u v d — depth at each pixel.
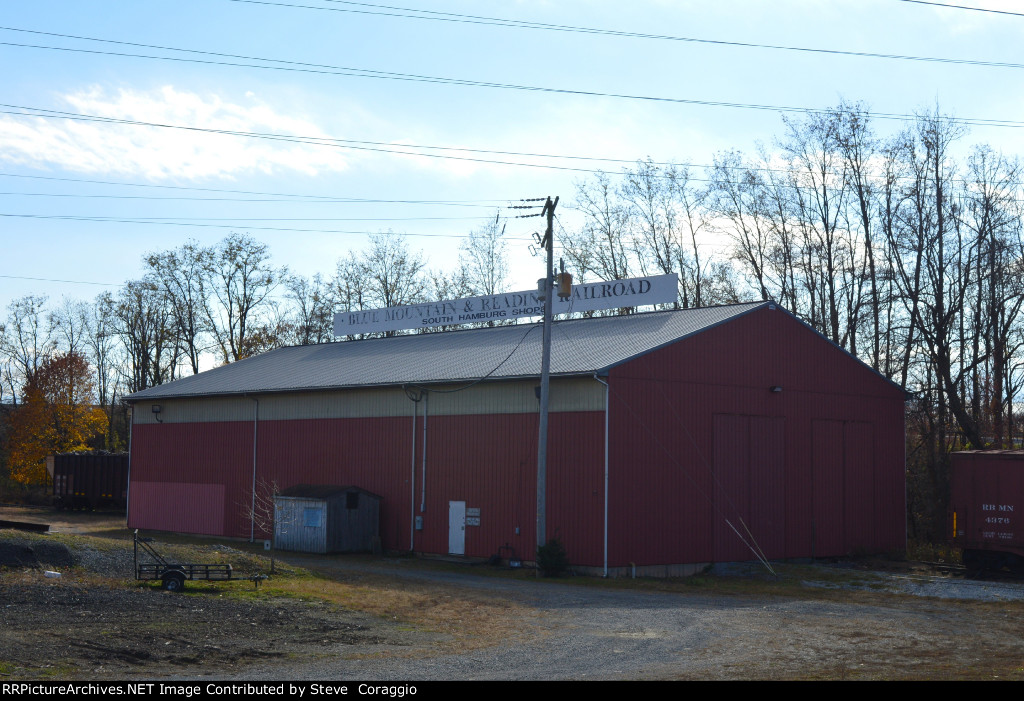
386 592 23.39
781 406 34.00
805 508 34.31
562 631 18.23
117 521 50.91
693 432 31.12
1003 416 47.19
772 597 25.03
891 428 38.31
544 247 29.45
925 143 46.12
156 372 78.38
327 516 34.12
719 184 54.28
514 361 33.28
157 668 13.16
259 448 40.28
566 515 29.64
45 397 71.94
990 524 29.97
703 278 58.16
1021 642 17.73
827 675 13.84
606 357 30.42
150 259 74.00
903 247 46.53
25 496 69.06
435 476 33.72
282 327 76.25
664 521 29.95
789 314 34.72
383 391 35.84
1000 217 44.34
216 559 25.72
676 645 16.73
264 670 13.38
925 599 25.08
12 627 15.04
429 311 42.84
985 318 46.25
